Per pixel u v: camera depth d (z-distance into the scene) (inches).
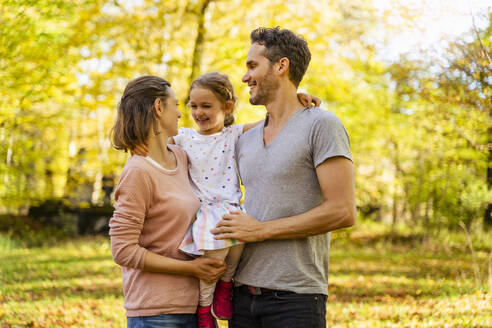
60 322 207.6
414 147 482.3
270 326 94.7
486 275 308.7
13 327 198.2
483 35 240.5
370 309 231.0
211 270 93.4
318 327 93.0
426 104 324.5
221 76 109.6
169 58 358.9
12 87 294.0
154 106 94.6
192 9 351.9
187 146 107.8
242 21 348.5
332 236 543.5
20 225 555.5
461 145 405.1
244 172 100.7
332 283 306.7
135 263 89.6
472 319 199.2
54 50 296.2
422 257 423.2
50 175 464.4
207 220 95.7
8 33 275.7
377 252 478.6
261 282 94.1
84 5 307.6
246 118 333.4
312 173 94.4
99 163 403.5
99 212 592.4
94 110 339.6
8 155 389.7
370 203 599.5
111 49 336.2
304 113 96.6
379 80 406.0
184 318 94.6
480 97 248.1
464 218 499.8
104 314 222.8
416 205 540.1
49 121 348.2
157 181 93.2
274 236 91.9
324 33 337.1
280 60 97.5
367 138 485.7
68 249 497.0
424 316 214.4
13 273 335.9
